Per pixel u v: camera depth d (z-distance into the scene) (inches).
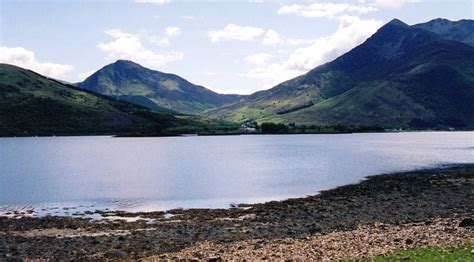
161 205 2787.9
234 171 4817.9
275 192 3280.0
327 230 1800.0
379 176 3986.2
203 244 1612.9
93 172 4835.1
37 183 3927.2
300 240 1585.9
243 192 3307.1
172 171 4884.4
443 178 3619.6
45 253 1514.5
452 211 2128.4
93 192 3373.5
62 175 4552.2
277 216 2242.9
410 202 2484.0
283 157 6574.8
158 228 2000.5
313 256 1263.5
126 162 6063.0
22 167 5438.0
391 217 2048.5
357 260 1165.1
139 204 2832.2
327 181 3841.0
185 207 2704.2
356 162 5620.1
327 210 2347.4
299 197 2999.5
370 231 1690.5
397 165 5093.5
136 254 1473.9
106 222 2191.2
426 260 1104.8
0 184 3858.3
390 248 1301.7
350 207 2411.4
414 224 1807.3
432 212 2127.2
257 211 2428.6
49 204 2856.8
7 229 2031.3
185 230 1924.2
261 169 4968.0
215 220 2190.0
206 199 3006.9
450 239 1387.8
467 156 6259.8
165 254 1441.9
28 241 1738.4
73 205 2815.0
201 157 6756.9
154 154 7431.1
